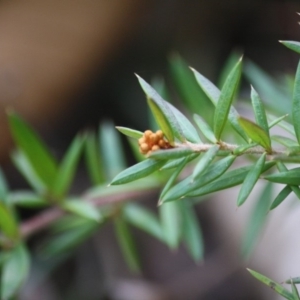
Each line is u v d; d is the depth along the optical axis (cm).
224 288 71
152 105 36
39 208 74
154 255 76
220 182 38
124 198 52
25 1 73
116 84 80
